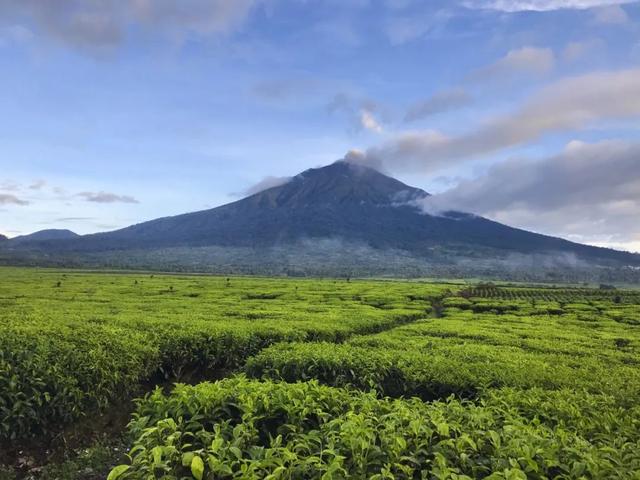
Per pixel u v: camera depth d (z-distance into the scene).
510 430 6.38
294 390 7.84
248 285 71.94
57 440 11.03
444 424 6.06
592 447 6.13
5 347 11.98
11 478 9.59
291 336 20.86
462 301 59.09
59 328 15.80
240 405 7.16
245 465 5.23
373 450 5.75
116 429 12.67
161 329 18.80
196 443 6.33
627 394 10.93
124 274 116.62
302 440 6.11
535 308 52.41
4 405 10.25
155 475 5.78
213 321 23.50
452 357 15.23
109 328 17.02
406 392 12.43
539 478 5.45
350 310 36.09
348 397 8.09
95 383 12.03
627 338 25.19
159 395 7.57
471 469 5.73
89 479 9.94
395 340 19.20
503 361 14.87
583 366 15.15
